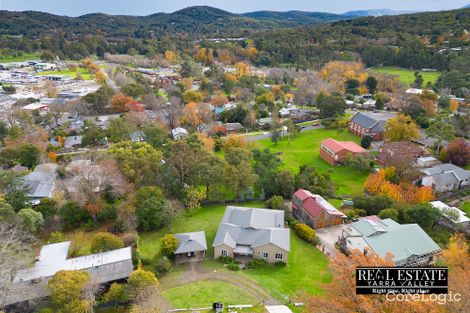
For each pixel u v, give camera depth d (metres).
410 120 108.50
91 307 41.97
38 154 88.62
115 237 55.09
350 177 89.62
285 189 76.25
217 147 104.75
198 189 74.38
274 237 56.16
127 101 140.75
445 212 66.19
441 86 165.12
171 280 51.03
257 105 147.25
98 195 69.19
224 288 49.38
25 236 52.53
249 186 76.06
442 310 32.38
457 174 82.00
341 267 38.12
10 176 66.19
